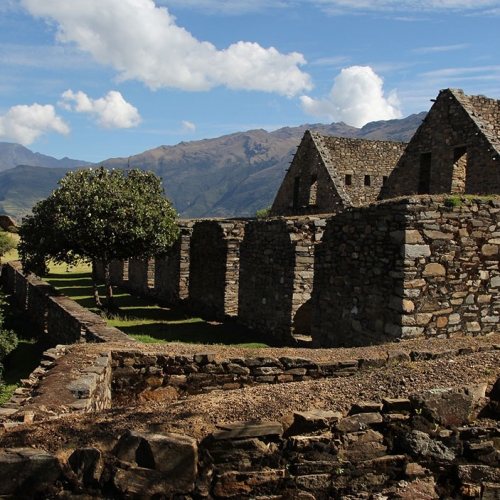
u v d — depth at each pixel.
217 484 4.08
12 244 45.62
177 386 7.13
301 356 7.09
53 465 3.84
